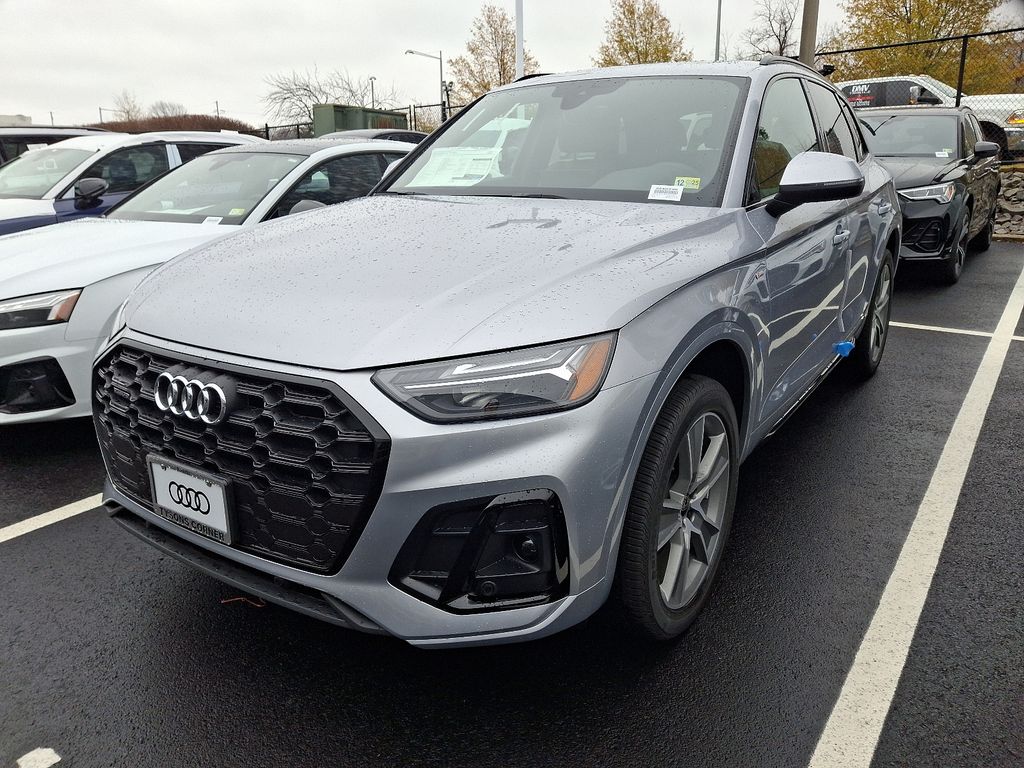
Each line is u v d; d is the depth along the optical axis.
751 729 2.03
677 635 2.34
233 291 2.19
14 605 2.63
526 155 3.17
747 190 2.74
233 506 1.98
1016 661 2.27
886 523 3.10
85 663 2.33
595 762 1.94
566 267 2.11
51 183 6.67
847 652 2.32
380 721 2.09
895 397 4.57
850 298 3.83
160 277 2.50
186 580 2.79
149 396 2.12
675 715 2.09
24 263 3.88
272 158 5.16
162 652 2.38
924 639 2.38
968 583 2.68
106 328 3.74
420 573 1.84
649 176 2.85
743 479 3.50
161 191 5.19
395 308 1.96
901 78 14.22
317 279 2.17
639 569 2.08
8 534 3.13
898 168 7.71
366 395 1.80
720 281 2.31
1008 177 11.34
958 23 21.73
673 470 2.27
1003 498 3.30
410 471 1.78
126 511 2.38
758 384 2.61
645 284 2.08
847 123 4.33
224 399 1.93
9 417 3.60
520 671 2.27
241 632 2.48
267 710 2.14
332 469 1.81
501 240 2.34
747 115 2.93
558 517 1.85
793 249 2.85
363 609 1.85
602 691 2.18
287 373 1.88
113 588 2.74
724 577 2.73
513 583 1.87
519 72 19.66
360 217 2.80
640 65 3.48
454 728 2.06
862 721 2.05
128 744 2.02
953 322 6.42
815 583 2.69
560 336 1.88
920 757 1.93
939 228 7.41
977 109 13.48
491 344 1.84
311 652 2.38
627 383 1.92
